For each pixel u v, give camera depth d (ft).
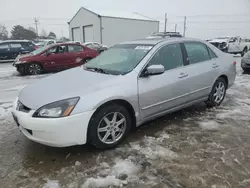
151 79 10.37
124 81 9.61
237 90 19.35
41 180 7.56
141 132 10.99
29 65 30.01
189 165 8.27
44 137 8.20
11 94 19.33
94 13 85.20
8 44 50.85
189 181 7.41
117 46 13.19
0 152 9.36
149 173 7.84
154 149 9.39
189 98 12.38
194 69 12.39
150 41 12.17
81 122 8.35
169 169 8.04
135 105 9.85
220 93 14.65
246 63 28.07
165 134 10.73
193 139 10.23
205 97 13.58
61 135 8.13
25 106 8.73
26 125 8.31
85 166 8.32
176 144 9.79
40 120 8.04
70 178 7.64
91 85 9.14
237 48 57.67
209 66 13.34
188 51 12.52
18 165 8.43
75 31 101.19
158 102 10.74
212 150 9.30
